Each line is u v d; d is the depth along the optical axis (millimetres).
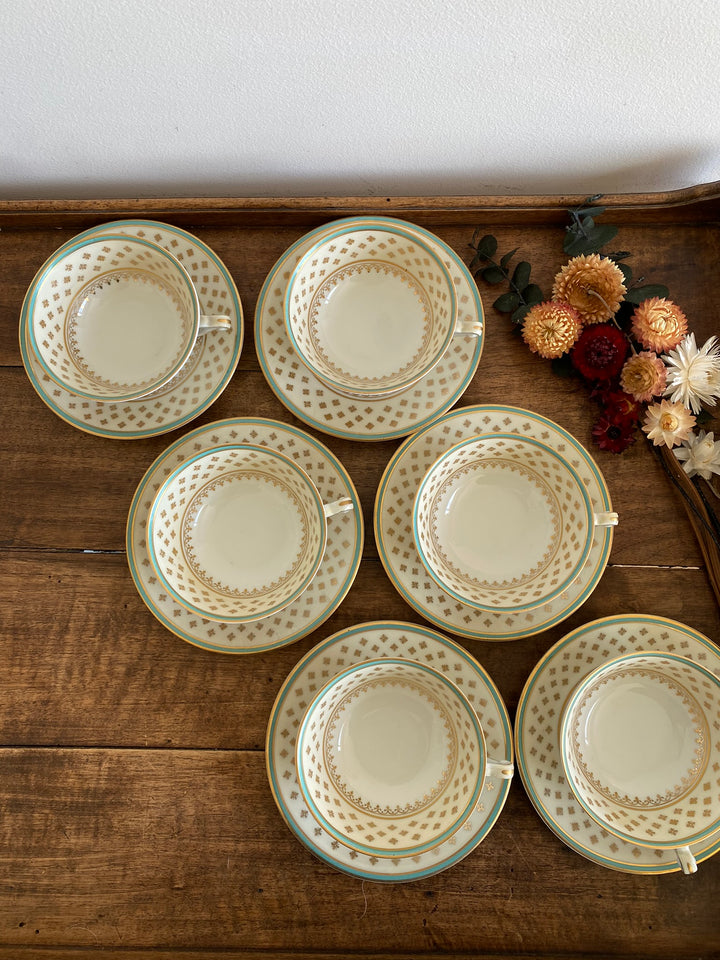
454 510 575
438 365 585
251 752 552
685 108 567
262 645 550
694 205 593
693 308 601
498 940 530
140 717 557
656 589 572
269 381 583
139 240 565
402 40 521
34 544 578
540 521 567
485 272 602
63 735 556
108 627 568
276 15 505
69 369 580
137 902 535
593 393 587
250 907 534
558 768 541
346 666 548
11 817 545
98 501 583
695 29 515
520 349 602
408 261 582
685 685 540
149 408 584
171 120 573
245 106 562
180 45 522
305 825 529
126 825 544
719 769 523
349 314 594
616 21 510
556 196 597
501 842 541
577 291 583
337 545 564
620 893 534
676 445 580
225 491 572
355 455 589
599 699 550
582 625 556
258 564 564
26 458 589
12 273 612
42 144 591
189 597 549
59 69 537
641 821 524
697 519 574
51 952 528
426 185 630
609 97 558
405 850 501
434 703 547
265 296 593
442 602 558
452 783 531
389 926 531
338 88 550
